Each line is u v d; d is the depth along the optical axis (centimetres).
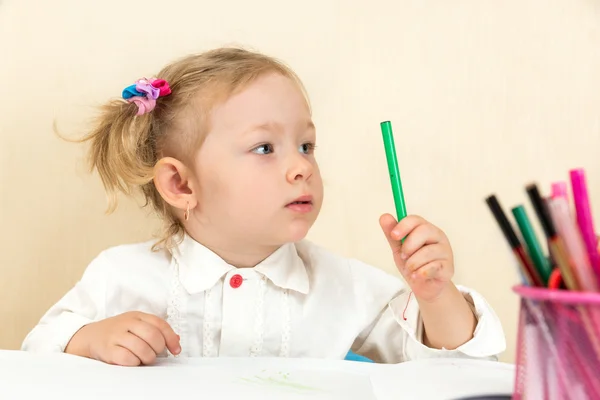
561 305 40
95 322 82
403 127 117
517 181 114
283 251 90
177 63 97
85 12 115
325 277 94
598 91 112
